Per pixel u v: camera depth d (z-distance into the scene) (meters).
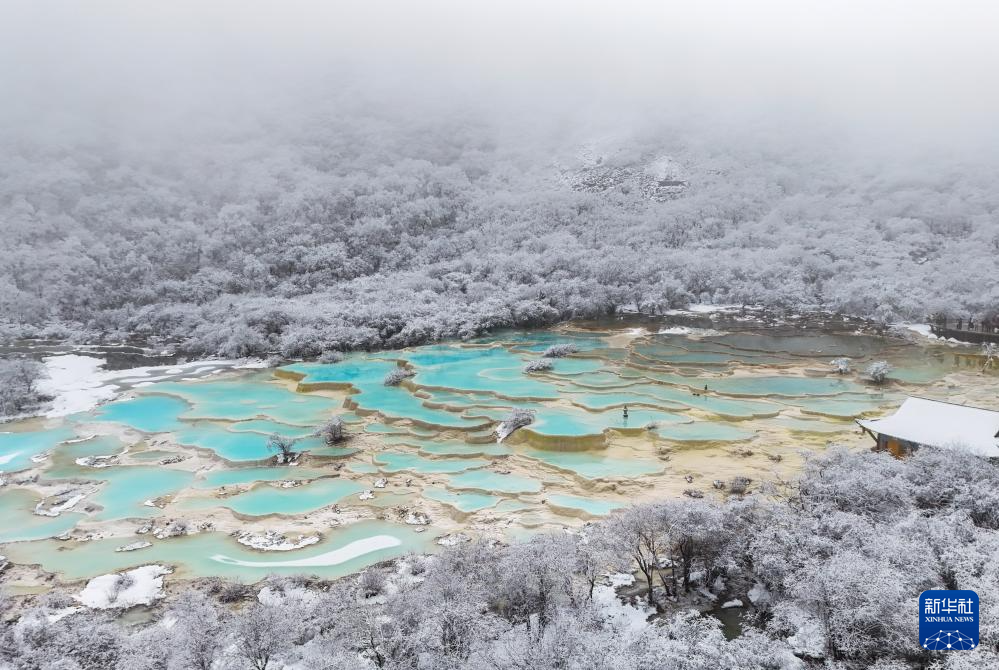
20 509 53.28
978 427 47.44
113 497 54.94
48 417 79.12
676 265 163.88
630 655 24.28
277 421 74.12
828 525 32.84
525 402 75.62
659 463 57.00
